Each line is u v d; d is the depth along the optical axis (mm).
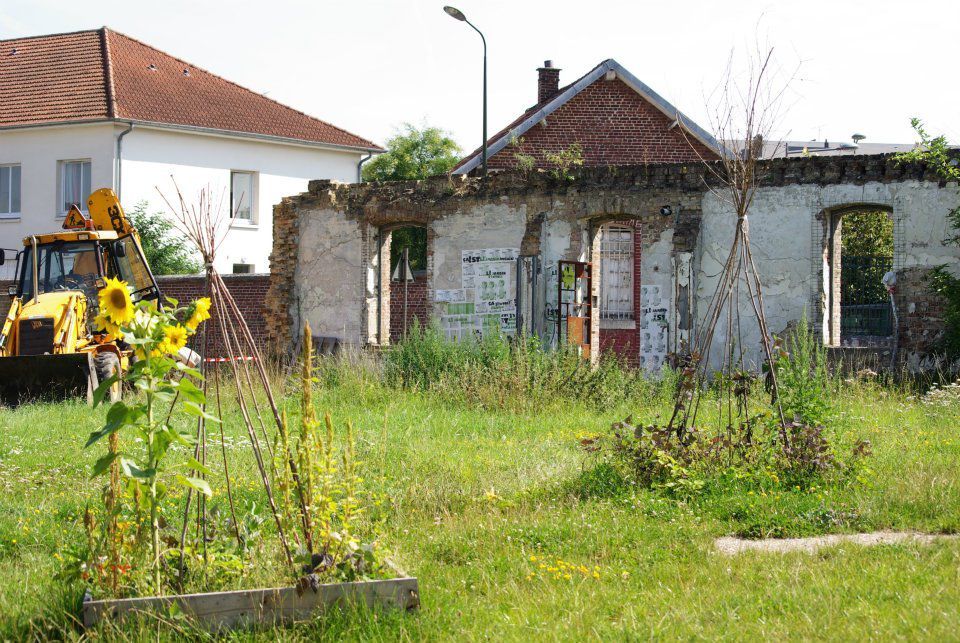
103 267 15867
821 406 9148
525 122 26156
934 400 12367
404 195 18953
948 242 14930
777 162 15836
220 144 30422
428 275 18641
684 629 4676
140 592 4855
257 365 5766
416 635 4688
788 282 15789
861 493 7668
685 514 7289
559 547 6406
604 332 24172
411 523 7102
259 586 5047
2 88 30281
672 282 16531
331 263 19875
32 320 14578
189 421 11398
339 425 11375
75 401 13461
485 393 13641
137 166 28656
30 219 29172
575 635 4648
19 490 8070
